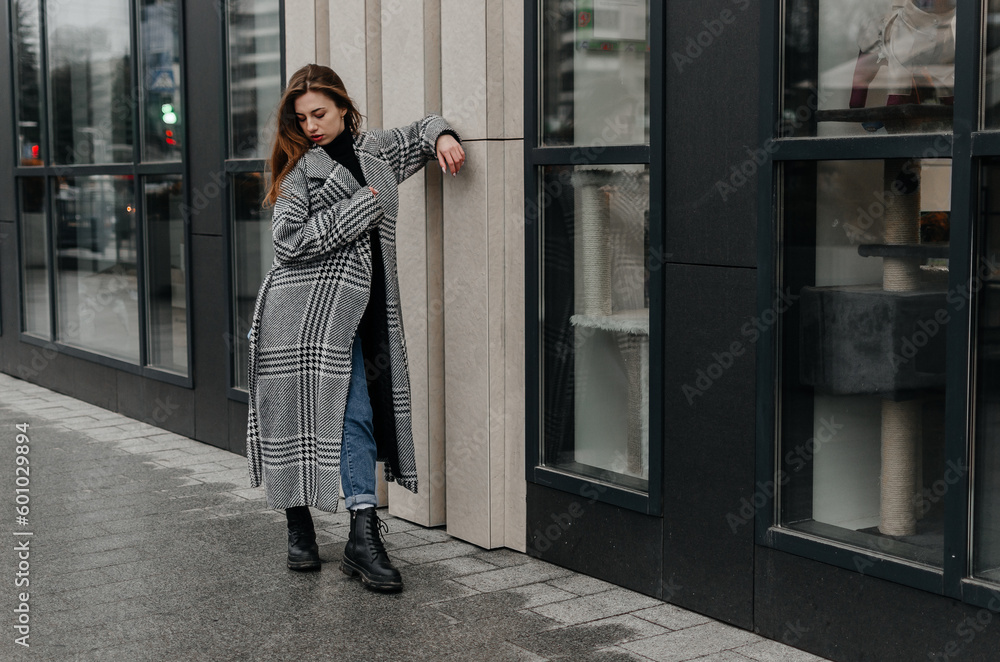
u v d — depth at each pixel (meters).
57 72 8.34
